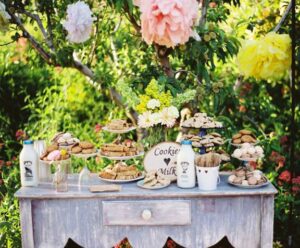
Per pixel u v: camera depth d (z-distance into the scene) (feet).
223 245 10.86
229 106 13.38
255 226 8.54
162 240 8.59
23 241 8.62
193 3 9.04
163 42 9.00
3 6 9.67
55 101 15.58
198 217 8.52
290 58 9.23
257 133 13.33
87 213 8.56
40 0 11.03
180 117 11.49
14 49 17.34
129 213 8.46
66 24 9.67
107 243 8.63
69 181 9.10
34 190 8.68
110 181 8.87
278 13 11.37
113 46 13.53
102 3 11.50
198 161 8.48
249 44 8.91
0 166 12.92
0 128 15.98
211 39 10.13
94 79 12.53
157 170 8.93
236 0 11.22
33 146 8.94
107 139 14.52
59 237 8.64
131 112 13.07
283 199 10.87
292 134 9.87
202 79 11.09
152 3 8.71
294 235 11.10
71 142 9.05
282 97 14.23
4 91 16.72
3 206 11.37
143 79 10.45
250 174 8.71
